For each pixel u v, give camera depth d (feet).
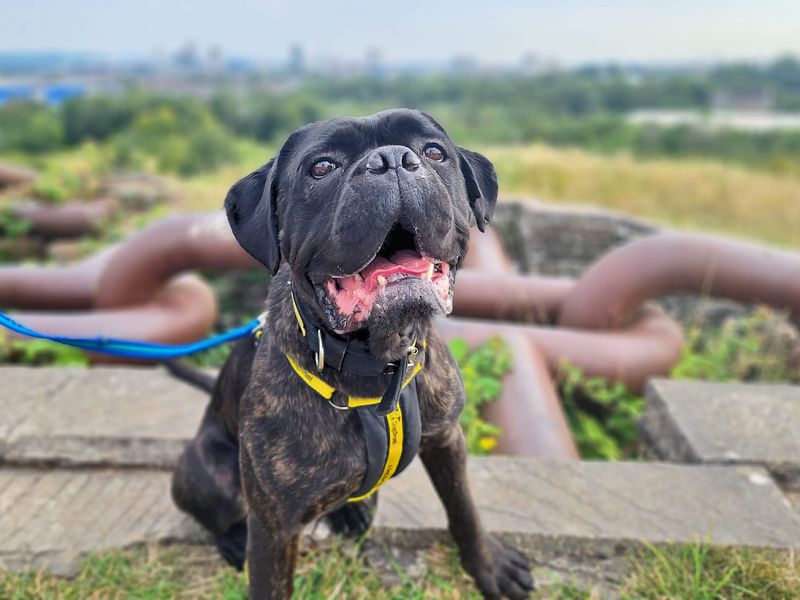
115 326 5.23
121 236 9.11
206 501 2.60
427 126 1.88
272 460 2.01
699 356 5.56
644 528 2.78
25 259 9.41
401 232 1.90
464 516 2.44
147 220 9.23
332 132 1.81
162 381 3.78
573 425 4.80
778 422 3.45
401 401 1.99
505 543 2.75
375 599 2.58
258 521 2.11
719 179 13.48
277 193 1.95
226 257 5.52
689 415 3.51
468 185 2.04
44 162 14.75
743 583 2.53
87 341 2.59
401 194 1.65
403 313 1.74
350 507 2.76
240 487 2.58
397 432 2.00
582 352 4.83
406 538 2.78
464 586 2.64
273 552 2.13
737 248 5.29
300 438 1.98
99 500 3.07
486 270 6.18
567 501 2.92
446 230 1.73
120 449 3.26
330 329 1.89
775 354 5.84
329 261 1.73
